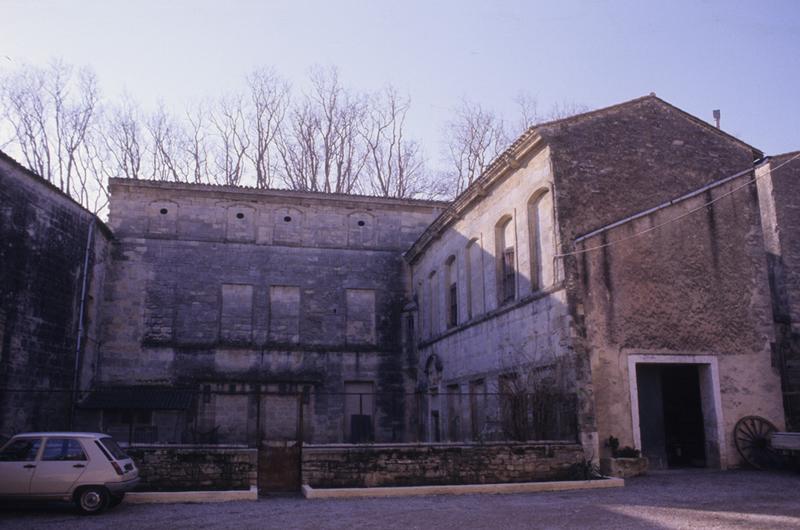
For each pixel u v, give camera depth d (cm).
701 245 1970
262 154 4256
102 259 2970
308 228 3325
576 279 1834
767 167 2234
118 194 3169
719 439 1858
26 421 2214
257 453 1631
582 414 1739
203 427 2988
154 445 1614
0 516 1324
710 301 1938
